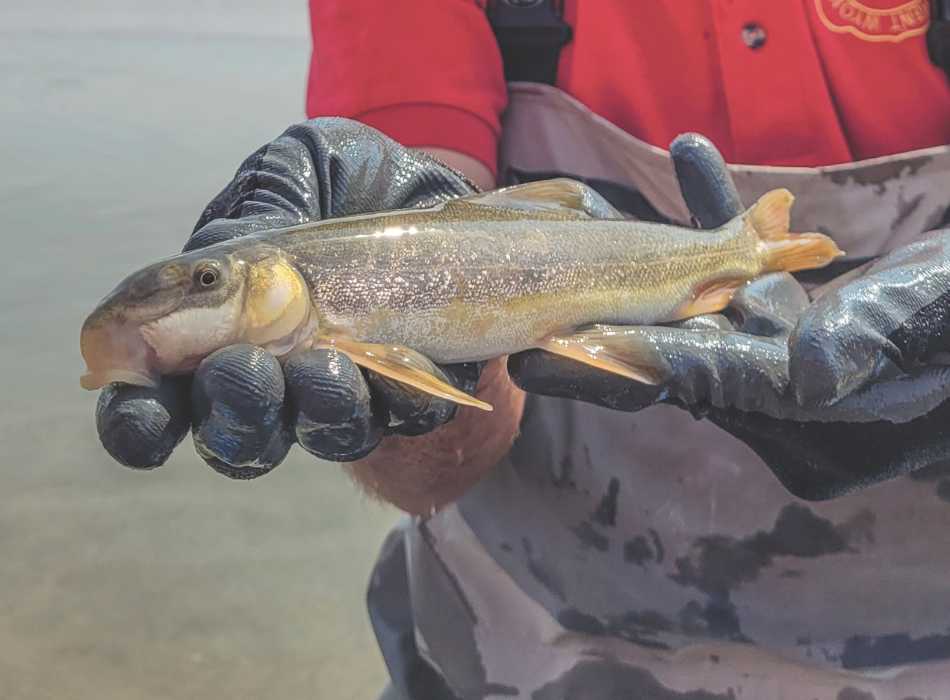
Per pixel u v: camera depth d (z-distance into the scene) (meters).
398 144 0.69
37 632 1.26
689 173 0.70
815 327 0.60
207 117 2.91
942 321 0.60
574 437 0.75
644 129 0.75
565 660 0.77
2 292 1.88
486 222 0.62
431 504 0.75
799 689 0.74
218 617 1.28
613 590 0.75
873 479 0.62
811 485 0.63
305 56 3.74
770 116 0.74
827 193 0.73
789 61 0.73
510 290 0.62
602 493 0.75
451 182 0.68
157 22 4.17
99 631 1.28
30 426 1.60
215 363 0.54
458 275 0.60
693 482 0.73
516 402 0.75
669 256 0.66
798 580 0.73
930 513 0.71
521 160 0.78
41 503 1.47
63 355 1.75
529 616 0.77
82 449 1.58
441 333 0.60
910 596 0.72
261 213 0.63
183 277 0.56
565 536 0.76
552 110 0.76
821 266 0.71
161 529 1.45
